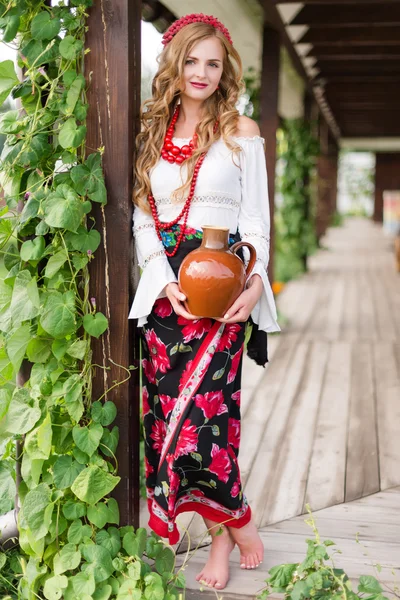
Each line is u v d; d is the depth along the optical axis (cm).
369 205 2891
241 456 326
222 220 200
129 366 207
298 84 811
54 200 185
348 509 272
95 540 200
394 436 353
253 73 654
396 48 673
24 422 193
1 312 200
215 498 207
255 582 216
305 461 320
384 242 1563
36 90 194
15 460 214
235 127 201
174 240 202
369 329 624
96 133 198
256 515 267
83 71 196
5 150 195
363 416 385
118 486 212
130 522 215
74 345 196
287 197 908
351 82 936
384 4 541
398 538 248
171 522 198
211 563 216
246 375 472
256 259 200
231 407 212
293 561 229
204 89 198
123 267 203
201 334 197
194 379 197
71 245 192
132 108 201
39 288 195
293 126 874
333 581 188
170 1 401
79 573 193
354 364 501
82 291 205
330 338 588
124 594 190
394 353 534
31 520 194
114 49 194
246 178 204
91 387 207
